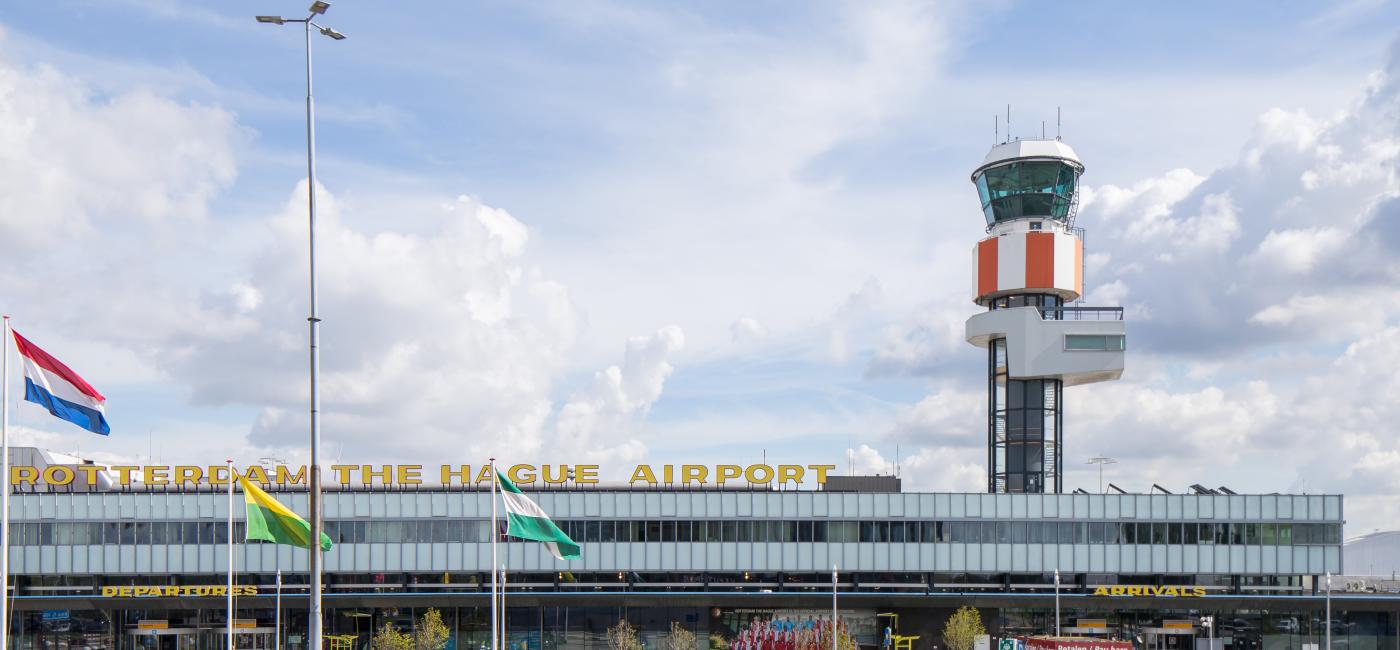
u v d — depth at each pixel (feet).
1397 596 313.94
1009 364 356.18
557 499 313.53
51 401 120.37
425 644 298.15
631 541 311.88
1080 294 368.27
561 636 312.29
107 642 306.76
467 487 313.32
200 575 306.96
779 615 314.35
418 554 307.99
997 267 364.99
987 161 374.22
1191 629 313.94
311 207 99.14
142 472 318.04
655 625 314.14
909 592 314.55
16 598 301.02
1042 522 315.17
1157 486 330.34
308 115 99.55
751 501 314.96
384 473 311.68
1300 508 315.58
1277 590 314.76
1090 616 313.53
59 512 305.73
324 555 306.96
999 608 314.14
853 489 332.39
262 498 134.62
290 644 307.58
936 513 314.96
